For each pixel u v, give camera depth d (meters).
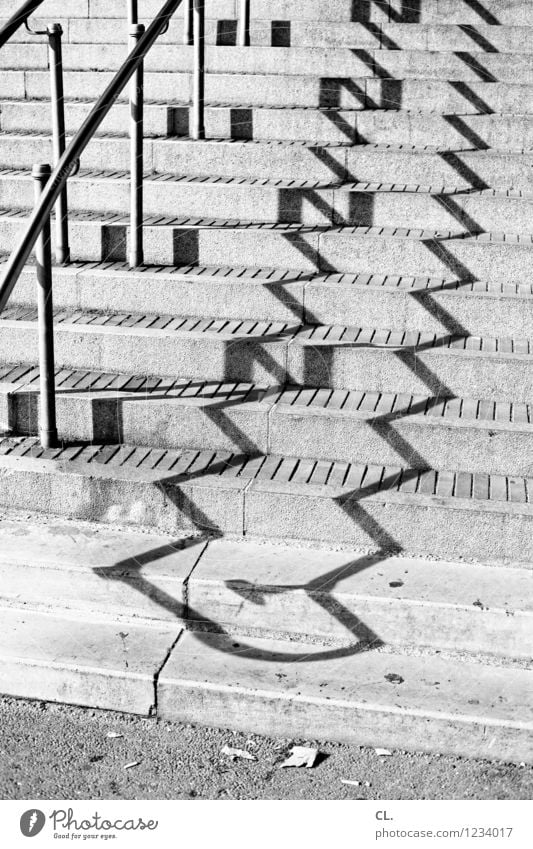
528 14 7.20
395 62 6.64
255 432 4.64
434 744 3.69
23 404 4.80
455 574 4.12
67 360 5.12
